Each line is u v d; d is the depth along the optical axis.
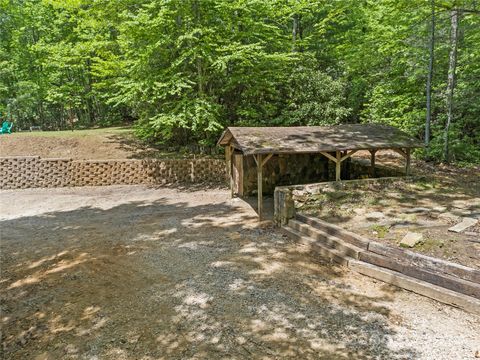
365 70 17.92
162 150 18.08
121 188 15.10
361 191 10.23
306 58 17.81
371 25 16.77
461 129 15.13
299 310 4.99
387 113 16.78
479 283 4.94
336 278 6.05
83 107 24.77
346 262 6.48
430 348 4.06
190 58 14.09
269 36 16.11
